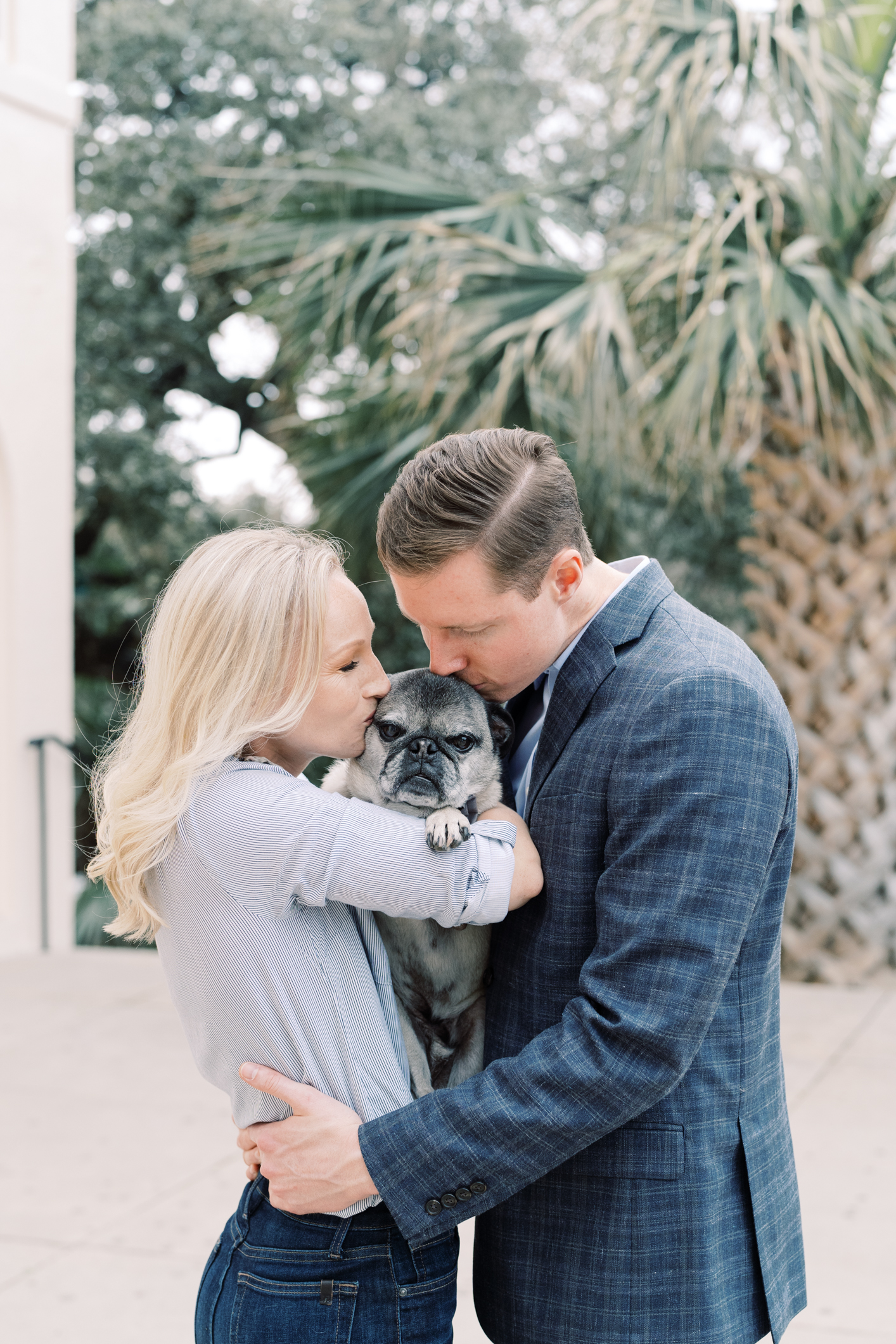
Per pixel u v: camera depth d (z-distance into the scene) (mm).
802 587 6430
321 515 7590
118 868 1743
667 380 5895
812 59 5336
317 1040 1684
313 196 6664
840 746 6406
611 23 5922
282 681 1771
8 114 6758
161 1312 3146
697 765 1583
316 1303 1649
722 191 5688
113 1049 5238
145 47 13391
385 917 2082
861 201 5711
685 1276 1603
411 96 14031
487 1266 1756
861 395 5551
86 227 13586
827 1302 3174
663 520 12805
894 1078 4801
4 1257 3447
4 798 6914
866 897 6438
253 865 1670
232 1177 3961
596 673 1725
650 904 1565
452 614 1712
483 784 2055
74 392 13203
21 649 6926
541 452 1740
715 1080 1659
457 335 5773
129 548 14281
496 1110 1549
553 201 7789
